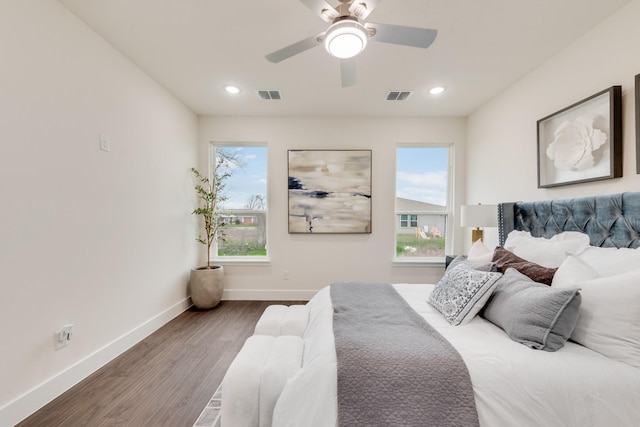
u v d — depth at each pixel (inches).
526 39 81.0
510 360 43.4
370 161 144.3
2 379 56.4
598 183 73.7
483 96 120.1
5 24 56.9
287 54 65.6
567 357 44.3
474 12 70.6
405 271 146.3
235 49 87.4
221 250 150.9
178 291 125.0
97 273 79.9
